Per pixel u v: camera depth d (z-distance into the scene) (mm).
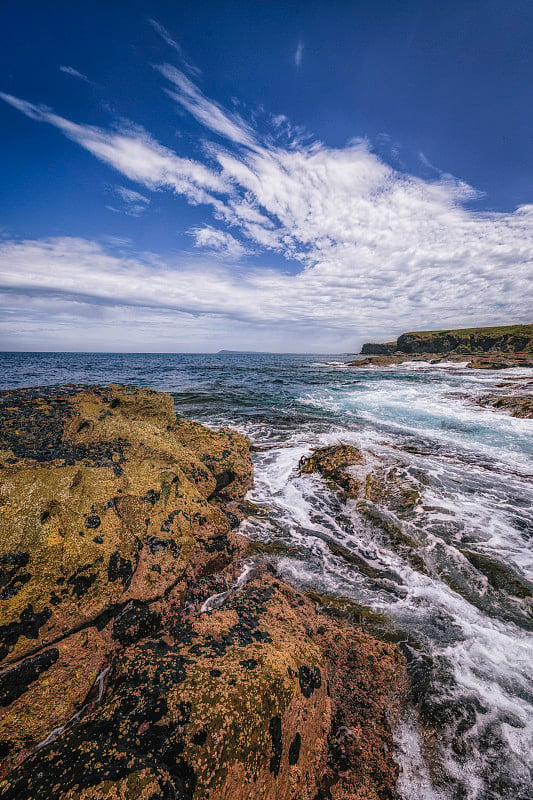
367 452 8906
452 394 21500
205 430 8031
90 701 2963
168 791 1908
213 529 5000
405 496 7031
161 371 40094
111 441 5508
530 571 4922
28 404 5809
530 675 3322
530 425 13695
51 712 2787
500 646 3672
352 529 6207
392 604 4324
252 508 6891
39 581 3301
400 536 5820
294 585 4695
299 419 14617
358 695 3064
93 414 6016
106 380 27812
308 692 2762
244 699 2393
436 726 2854
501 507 6867
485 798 2402
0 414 5270
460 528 6059
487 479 8234
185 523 4754
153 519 4527
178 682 2494
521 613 4164
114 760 2018
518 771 2551
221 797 2020
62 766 2000
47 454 4664
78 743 2145
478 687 3193
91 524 3947
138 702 2367
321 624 3855
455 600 4398
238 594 3992
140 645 3064
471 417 15164
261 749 2268
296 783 2377
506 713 2961
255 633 3199
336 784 2469
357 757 2625
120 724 2240
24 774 1992
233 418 14719
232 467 7090
